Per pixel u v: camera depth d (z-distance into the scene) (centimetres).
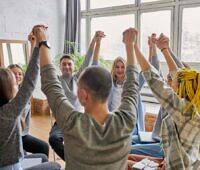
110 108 233
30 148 252
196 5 460
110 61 575
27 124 248
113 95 236
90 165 92
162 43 167
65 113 96
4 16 554
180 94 141
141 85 191
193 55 476
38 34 113
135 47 126
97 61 209
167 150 148
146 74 132
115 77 244
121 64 243
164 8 502
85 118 96
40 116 568
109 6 589
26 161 184
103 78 98
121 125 98
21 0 575
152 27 526
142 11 534
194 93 138
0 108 125
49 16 623
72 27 623
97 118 98
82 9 638
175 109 133
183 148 141
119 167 95
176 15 486
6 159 129
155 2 512
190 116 135
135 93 109
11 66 244
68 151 95
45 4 613
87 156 92
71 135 93
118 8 569
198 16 461
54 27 633
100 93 97
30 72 125
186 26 479
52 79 103
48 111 586
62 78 263
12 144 130
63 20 645
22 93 125
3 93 130
